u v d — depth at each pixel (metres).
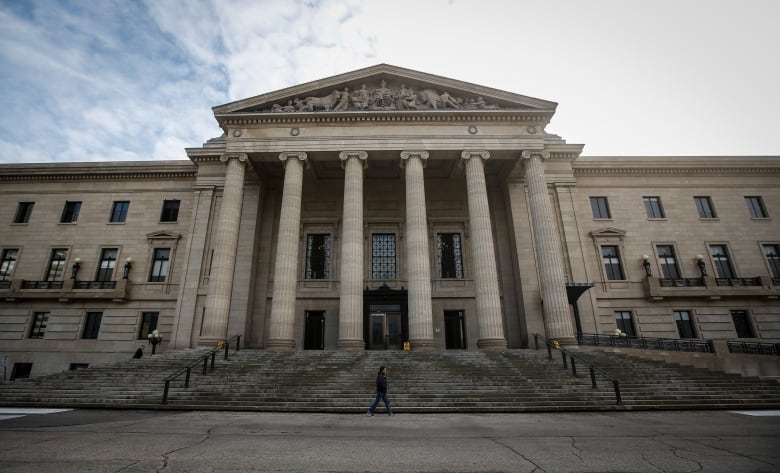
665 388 17.14
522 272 31.89
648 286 32.88
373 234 35.25
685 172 37.31
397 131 29.84
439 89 31.36
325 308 32.53
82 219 36.81
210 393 16.31
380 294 31.81
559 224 33.69
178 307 31.45
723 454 7.99
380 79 31.45
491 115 29.98
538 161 29.56
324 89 31.08
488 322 25.44
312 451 8.26
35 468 6.85
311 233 34.94
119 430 10.54
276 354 22.44
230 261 27.17
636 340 27.67
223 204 28.19
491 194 35.78
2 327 33.31
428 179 36.38
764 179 37.75
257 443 9.00
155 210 36.78
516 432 10.55
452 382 17.55
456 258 34.50
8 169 37.66
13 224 36.88
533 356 21.83
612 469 6.98
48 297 33.47
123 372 19.16
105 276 35.28
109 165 37.53
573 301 30.69
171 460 7.44
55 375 18.83
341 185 36.12
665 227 35.72
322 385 17.17
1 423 11.70
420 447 8.67
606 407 15.02
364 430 10.87
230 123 30.11
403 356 21.80
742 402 15.90
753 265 35.09
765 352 25.84
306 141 29.64
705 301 33.16
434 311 32.53
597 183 36.75
